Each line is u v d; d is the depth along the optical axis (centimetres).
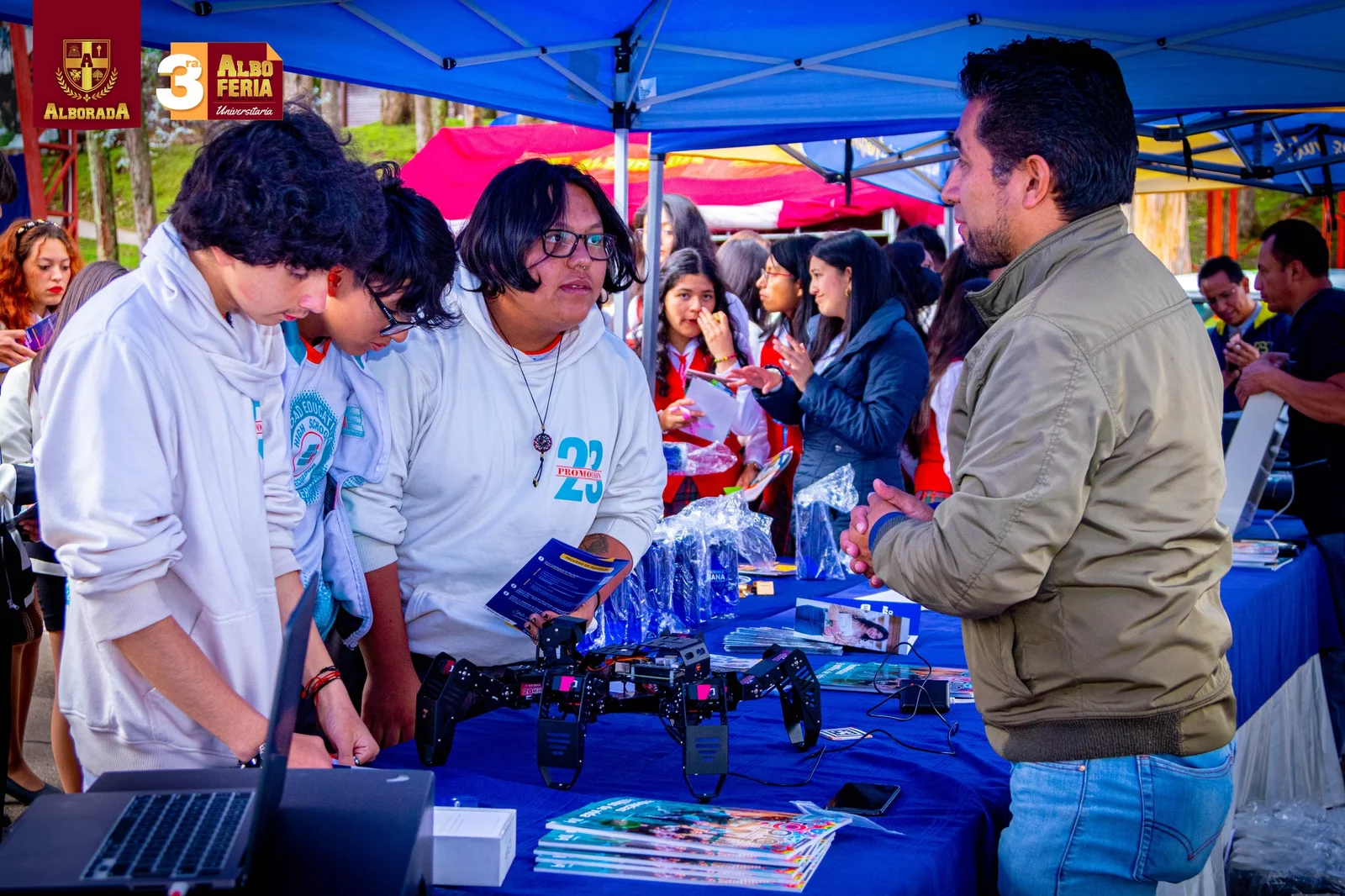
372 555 213
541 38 359
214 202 132
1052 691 152
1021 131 153
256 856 100
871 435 390
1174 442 144
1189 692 147
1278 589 352
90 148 1911
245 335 157
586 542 233
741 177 842
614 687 178
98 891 93
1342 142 645
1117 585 145
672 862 140
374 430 207
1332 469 415
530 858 145
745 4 346
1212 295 588
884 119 404
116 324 139
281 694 101
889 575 160
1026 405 142
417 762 186
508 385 219
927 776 179
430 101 1919
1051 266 153
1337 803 414
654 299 438
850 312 412
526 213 201
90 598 138
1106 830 150
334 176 136
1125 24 353
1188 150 542
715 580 308
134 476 136
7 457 322
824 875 139
